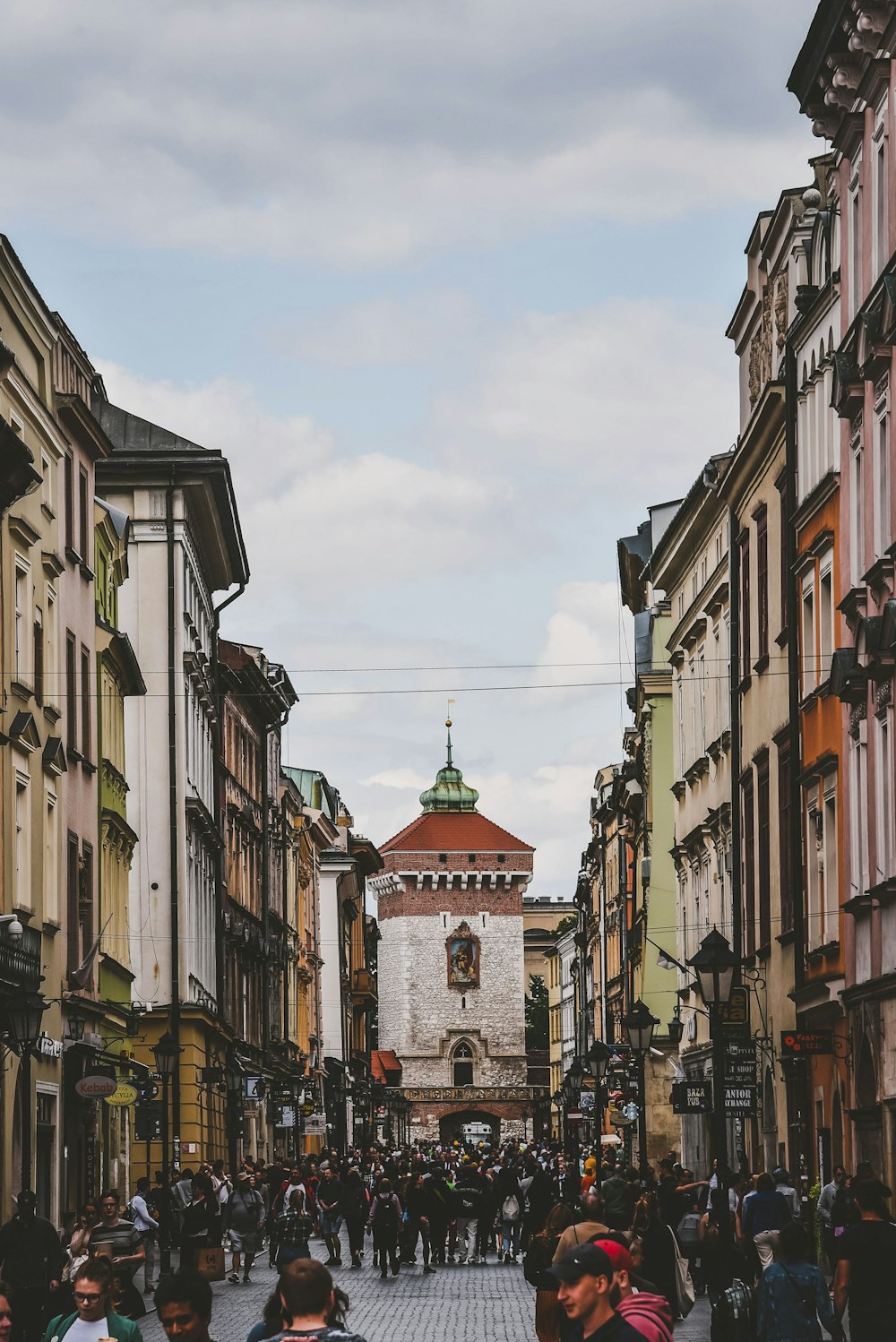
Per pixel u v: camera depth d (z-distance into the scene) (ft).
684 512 210.79
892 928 116.37
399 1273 169.99
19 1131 136.46
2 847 135.64
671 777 257.55
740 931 179.11
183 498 226.58
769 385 156.04
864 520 122.93
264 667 328.70
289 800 361.92
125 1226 92.32
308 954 399.03
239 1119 272.92
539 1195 159.22
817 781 141.08
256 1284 159.74
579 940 443.32
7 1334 51.13
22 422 144.46
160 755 222.07
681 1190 127.44
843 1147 131.13
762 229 168.25
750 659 174.91
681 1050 233.76
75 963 163.02
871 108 121.39
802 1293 60.13
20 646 145.07
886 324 114.62
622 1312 45.47
